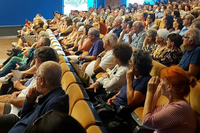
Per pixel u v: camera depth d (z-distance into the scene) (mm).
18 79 2693
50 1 12688
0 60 5863
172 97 1277
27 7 11820
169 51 2596
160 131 1282
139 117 1599
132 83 1804
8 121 1694
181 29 3949
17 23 11570
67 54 4234
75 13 10242
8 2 11078
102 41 3494
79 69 2539
